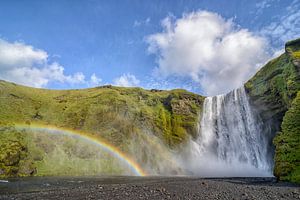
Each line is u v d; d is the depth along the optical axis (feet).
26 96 340.59
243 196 83.30
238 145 299.17
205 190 99.25
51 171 253.44
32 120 307.37
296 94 193.47
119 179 185.78
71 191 105.19
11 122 281.95
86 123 331.77
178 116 363.97
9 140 252.21
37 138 283.38
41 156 264.93
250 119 283.79
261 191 96.53
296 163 140.67
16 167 231.30
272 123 250.98
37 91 386.32
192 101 376.89
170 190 99.14
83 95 392.27
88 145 304.91
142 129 342.64
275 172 149.48
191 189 102.53
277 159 151.84
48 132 299.38
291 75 210.18
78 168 271.28
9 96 321.52
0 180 175.42
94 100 362.53
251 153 280.10
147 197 82.07
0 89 321.11
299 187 110.52
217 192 93.35
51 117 327.06
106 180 175.94
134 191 97.45
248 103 286.46
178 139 341.82
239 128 300.61
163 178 194.39
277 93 235.20
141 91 415.44
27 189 119.14
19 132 273.75
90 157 292.40
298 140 149.59
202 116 355.77
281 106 231.71
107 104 353.72
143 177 212.84
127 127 333.42
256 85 272.72
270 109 248.11
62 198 86.79
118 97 369.30
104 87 434.71
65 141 299.38
